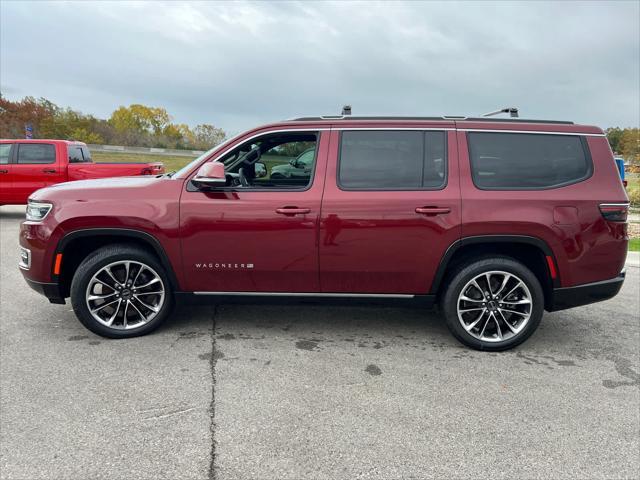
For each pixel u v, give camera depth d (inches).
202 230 148.4
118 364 137.5
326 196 147.6
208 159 153.8
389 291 152.2
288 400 119.4
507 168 149.4
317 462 95.7
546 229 145.0
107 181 163.5
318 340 159.3
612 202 147.9
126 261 152.4
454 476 92.7
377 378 132.6
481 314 151.9
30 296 201.9
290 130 153.8
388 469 94.2
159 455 96.7
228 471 92.5
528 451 101.0
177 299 156.0
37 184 406.6
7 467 92.0
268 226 147.4
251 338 159.6
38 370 132.9
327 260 148.8
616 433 108.5
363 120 153.3
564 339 165.9
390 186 148.6
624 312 197.0
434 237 146.3
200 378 130.0
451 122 151.9
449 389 127.2
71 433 103.3
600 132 152.6
